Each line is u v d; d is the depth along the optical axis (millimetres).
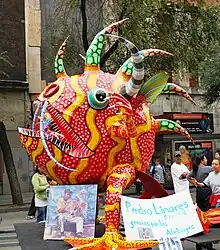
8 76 21703
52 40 18781
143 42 16094
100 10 17016
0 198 20500
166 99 25766
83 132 6203
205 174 10578
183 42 17344
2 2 22734
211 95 22047
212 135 20578
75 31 19797
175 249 5785
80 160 6168
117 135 6121
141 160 6500
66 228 6230
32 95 23297
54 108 6289
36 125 6527
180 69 18625
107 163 6262
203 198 9070
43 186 10391
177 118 21234
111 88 6500
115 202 5953
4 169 22297
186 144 19828
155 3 15977
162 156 19281
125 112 6148
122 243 5664
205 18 17719
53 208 6363
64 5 20375
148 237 5879
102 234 6641
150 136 6676
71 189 6352
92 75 6613
